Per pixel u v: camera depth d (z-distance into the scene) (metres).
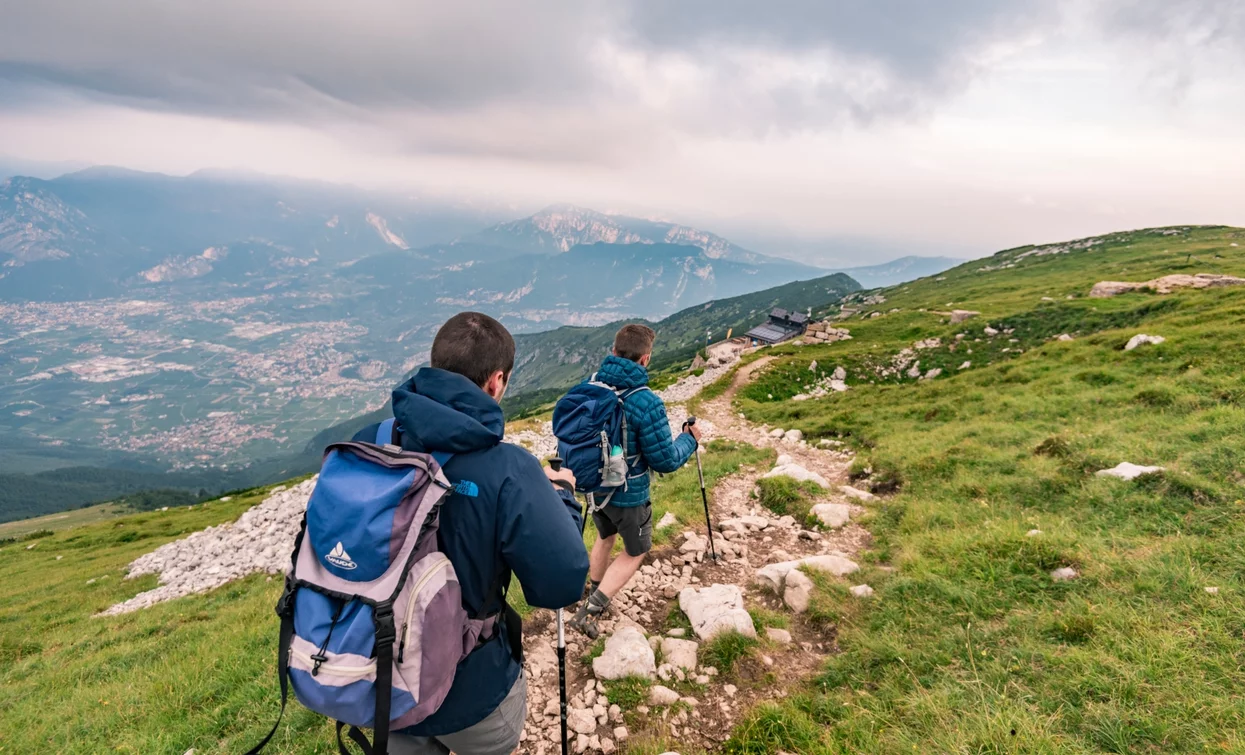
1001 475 10.41
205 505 61.50
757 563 8.52
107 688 8.75
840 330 57.31
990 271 115.81
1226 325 21.05
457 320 2.74
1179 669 4.32
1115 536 6.81
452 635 2.28
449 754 2.95
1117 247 103.50
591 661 5.77
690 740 4.75
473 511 2.39
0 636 19.75
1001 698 4.39
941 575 6.70
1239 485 7.50
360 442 2.50
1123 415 13.21
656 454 5.48
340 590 2.14
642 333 5.47
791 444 19.39
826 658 5.75
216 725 6.36
